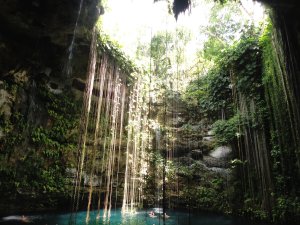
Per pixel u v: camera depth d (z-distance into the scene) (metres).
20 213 7.82
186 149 12.13
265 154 8.35
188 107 12.74
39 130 8.54
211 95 11.39
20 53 6.88
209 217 9.17
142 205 10.36
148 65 12.29
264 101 8.90
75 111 9.66
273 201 7.77
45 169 8.50
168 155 11.71
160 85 12.49
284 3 5.38
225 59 10.39
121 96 10.12
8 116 7.46
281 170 7.88
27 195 7.84
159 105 12.32
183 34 12.51
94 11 6.95
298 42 5.61
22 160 7.86
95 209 9.70
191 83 13.16
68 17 6.14
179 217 9.09
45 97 8.81
